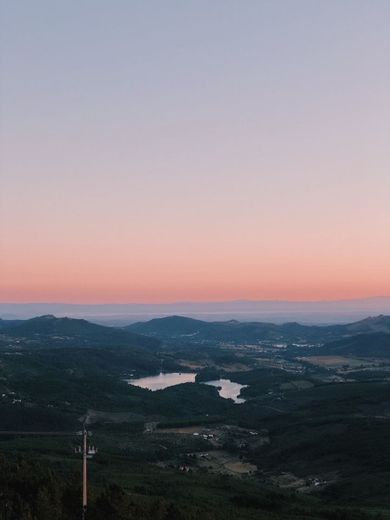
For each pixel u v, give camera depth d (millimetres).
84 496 70125
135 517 79188
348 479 164250
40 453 169000
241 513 111438
